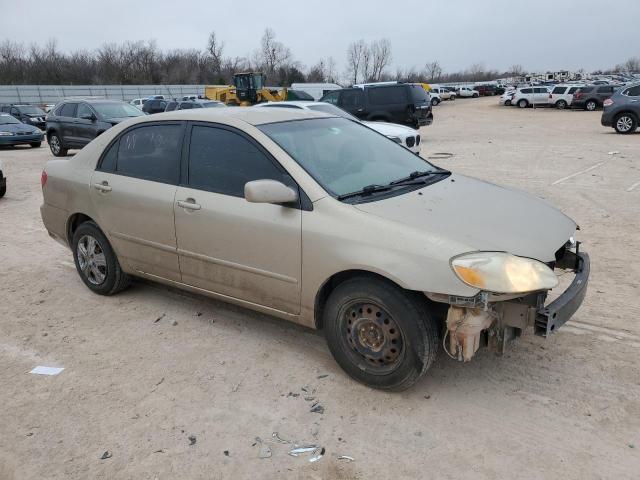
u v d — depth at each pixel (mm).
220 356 4008
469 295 2975
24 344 4293
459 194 3875
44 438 3148
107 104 16875
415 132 13047
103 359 4016
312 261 3494
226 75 82438
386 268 3162
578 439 2998
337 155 4031
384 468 2834
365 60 89188
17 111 32750
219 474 2830
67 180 5145
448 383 3561
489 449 2943
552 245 3395
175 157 4309
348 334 3529
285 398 3455
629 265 5621
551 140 18391
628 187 9523
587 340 4062
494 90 70500
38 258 6516
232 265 3961
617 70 133625
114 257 4965
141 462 2932
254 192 3369
